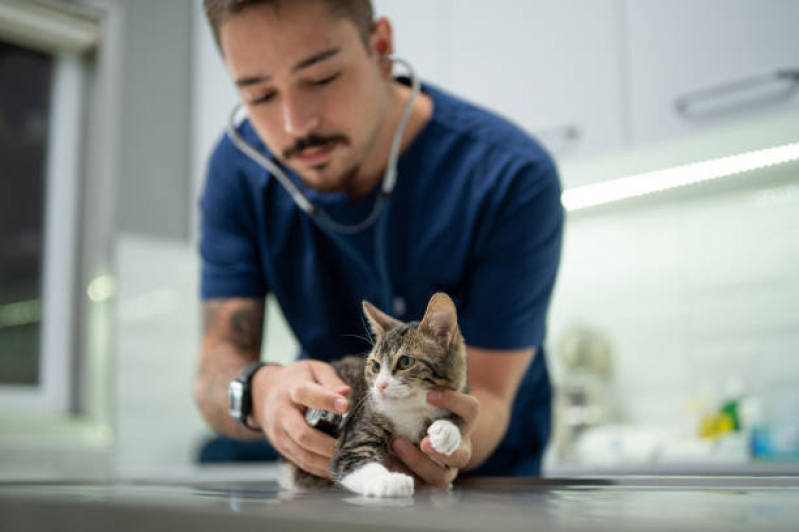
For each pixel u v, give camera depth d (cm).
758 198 256
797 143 221
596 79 232
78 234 318
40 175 315
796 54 196
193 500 70
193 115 340
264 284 149
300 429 98
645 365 275
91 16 315
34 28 302
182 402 320
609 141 229
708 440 235
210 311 144
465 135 137
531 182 129
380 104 122
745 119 204
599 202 284
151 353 313
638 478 97
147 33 331
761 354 250
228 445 283
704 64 212
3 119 306
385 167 136
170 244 326
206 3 114
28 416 293
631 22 226
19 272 304
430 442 93
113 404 298
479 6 260
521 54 249
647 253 280
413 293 138
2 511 79
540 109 244
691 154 230
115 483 117
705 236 267
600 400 276
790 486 88
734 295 258
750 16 204
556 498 73
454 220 133
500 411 123
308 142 117
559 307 300
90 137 322
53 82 321
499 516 51
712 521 46
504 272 128
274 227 144
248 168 145
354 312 144
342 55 112
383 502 67
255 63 112
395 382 103
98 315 310
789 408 241
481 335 126
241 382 113
